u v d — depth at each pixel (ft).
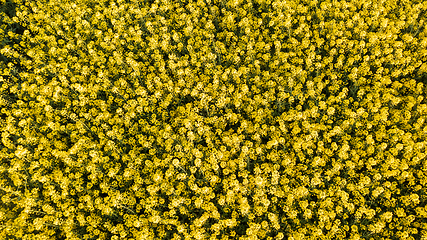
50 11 40.47
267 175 27.27
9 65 35.47
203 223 25.23
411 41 32.24
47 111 32.01
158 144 31.30
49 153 30.68
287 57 35.04
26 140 30.63
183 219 27.09
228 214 27.35
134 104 31.71
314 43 35.96
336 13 34.99
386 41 32.37
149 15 39.37
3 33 39.58
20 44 37.93
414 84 29.71
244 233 26.22
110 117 32.71
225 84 34.12
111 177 29.50
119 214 27.43
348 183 26.94
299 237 23.54
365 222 25.04
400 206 25.43
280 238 23.38
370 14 36.14
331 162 28.32
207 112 31.35
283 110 32.42
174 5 39.78
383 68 31.53
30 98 35.32
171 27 39.93
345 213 24.62
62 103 35.17
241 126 28.91
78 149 28.84
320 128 28.22
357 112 27.58
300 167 27.14
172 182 28.12
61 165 30.91
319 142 26.76
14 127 31.65
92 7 42.57
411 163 25.85
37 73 35.58
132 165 27.68
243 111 32.71
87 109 34.37
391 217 23.24
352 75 30.07
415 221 24.81
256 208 24.82
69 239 25.89
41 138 30.55
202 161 29.07
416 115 28.55
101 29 40.04
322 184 26.30
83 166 29.86
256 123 28.76
